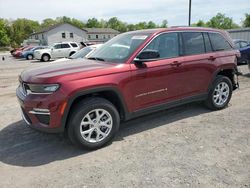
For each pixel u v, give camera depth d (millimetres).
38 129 3904
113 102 4383
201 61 5281
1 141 4555
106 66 4156
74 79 3803
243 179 3229
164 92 4785
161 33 4785
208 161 3664
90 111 3957
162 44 4781
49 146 4324
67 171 3547
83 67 4133
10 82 11273
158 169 3502
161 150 4035
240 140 4309
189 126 4977
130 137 4566
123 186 3160
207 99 5672
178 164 3609
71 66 4246
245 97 7016
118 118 4281
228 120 5238
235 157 3760
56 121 3760
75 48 25609
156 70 4574
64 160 3850
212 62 5484
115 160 3785
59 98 3691
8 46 95312
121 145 4262
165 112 5809
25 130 5020
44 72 3996
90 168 3598
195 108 6051
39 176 3453
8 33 108312
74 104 3971
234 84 6156
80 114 3881
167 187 3107
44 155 4023
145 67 4438
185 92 5141
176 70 4871
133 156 3879
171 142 4305
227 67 5785
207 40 5547
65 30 69812
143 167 3564
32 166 3711
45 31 68750
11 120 5602
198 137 4461
